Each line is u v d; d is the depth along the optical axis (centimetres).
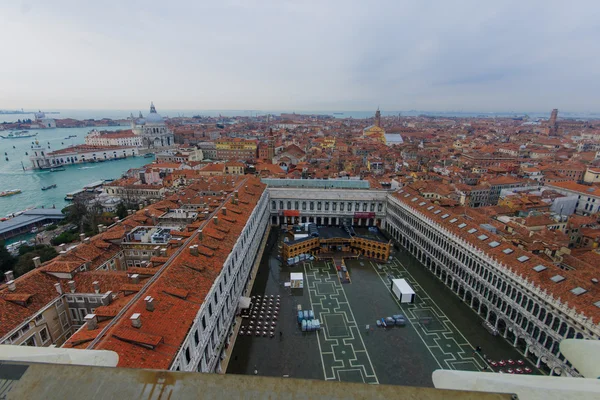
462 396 775
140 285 5884
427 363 7156
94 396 775
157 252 7825
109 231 9075
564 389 810
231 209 9912
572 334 6059
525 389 827
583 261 8744
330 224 15150
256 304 9050
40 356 1036
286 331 8062
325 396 768
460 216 10719
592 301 6138
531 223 11244
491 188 17488
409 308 9050
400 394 772
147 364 4212
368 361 7188
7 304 5762
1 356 995
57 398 770
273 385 795
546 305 6600
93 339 4488
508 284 7675
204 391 785
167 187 18588
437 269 10725
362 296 9594
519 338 7625
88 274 6875
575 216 13212
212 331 6197
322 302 9269
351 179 17012
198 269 6419
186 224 10569
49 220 16388
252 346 7538
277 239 13488
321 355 7331
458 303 9275
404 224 12850
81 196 18362
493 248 8588
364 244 12119
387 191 14762
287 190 14625
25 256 9900
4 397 766
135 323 4603
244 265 9200
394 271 11088
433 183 16038
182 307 5375
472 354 7394
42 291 6334
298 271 10994
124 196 17850
